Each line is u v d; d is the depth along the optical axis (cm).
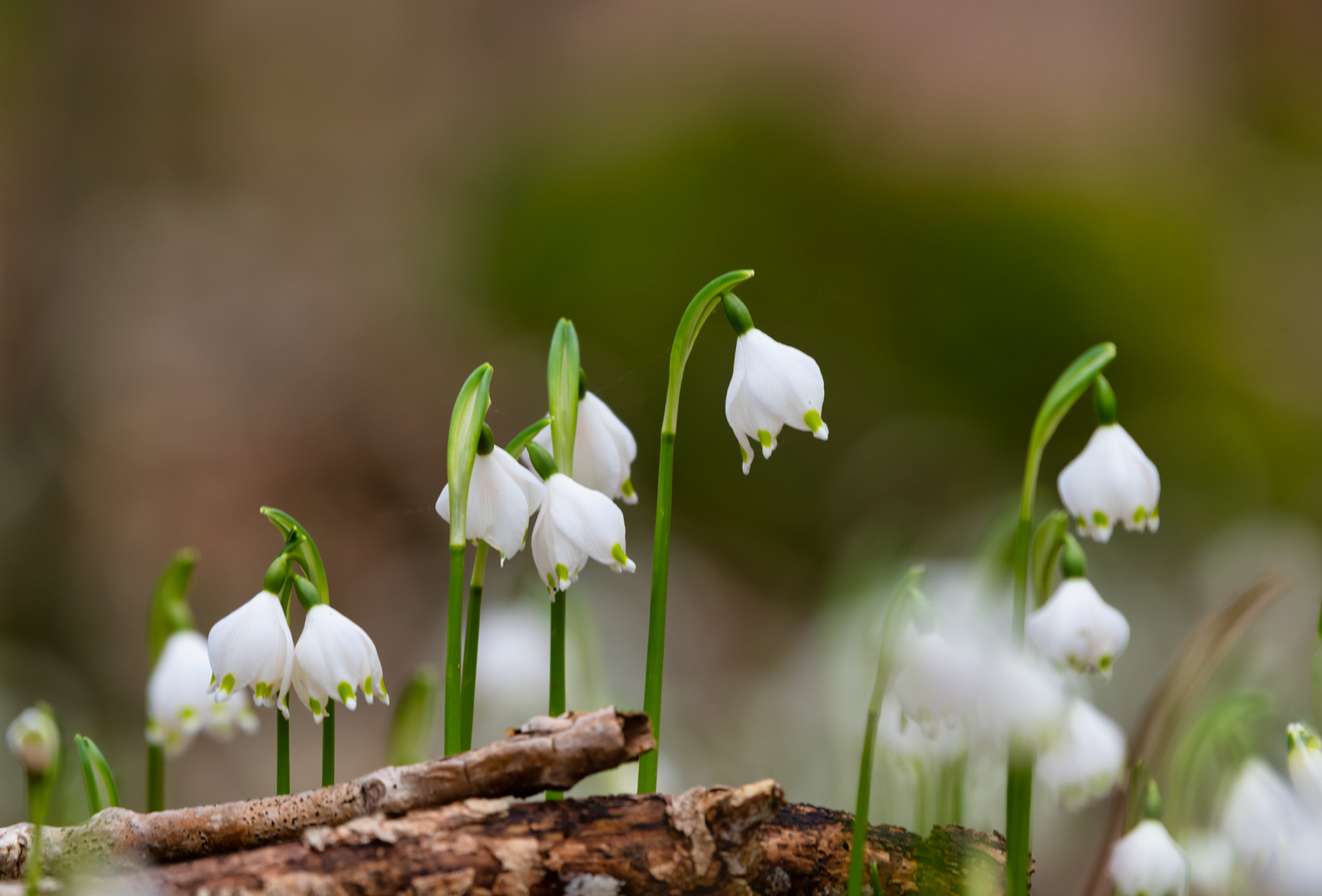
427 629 214
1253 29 317
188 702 89
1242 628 87
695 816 81
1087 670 83
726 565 233
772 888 82
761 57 300
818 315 258
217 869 80
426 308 283
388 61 329
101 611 214
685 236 269
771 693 172
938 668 82
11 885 81
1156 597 183
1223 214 275
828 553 231
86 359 252
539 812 81
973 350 251
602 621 184
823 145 278
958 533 159
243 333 269
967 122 286
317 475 246
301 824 81
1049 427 82
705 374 254
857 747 91
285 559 82
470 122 321
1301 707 103
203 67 296
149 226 276
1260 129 306
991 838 83
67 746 160
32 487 230
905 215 265
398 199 307
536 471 85
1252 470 231
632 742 81
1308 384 248
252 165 301
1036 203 265
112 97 277
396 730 90
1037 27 306
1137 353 249
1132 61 307
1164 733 87
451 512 82
